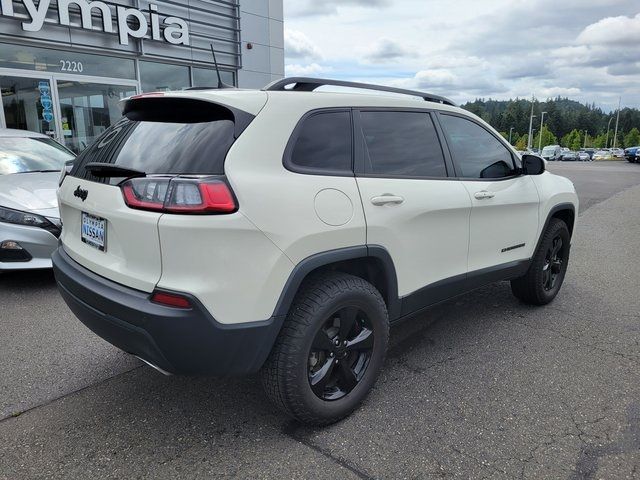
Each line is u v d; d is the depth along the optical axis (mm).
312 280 2521
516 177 3906
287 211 2273
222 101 2363
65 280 2592
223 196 2105
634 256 6578
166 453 2426
